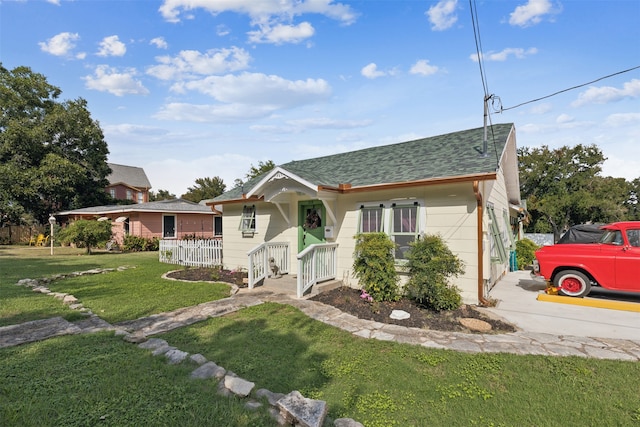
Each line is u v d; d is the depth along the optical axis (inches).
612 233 278.2
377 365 154.7
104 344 171.8
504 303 273.9
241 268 447.5
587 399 125.6
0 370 139.6
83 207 1189.7
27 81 1080.8
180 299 278.5
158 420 106.3
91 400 117.4
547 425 110.9
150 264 535.5
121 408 112.7
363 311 245.4
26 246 962.1
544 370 147.7
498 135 340.5
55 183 984.3
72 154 1133.7
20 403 114.6
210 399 119.8
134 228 871.1
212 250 488.1
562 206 1043.3
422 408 120.7
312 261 300.7
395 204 300.7
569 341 181.5
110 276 405.7
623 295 298.5
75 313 229.0
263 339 187.6
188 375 137.9
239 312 241.3
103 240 729.0
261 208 424.8
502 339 185.9
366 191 310.2
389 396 128.6
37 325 202.5
